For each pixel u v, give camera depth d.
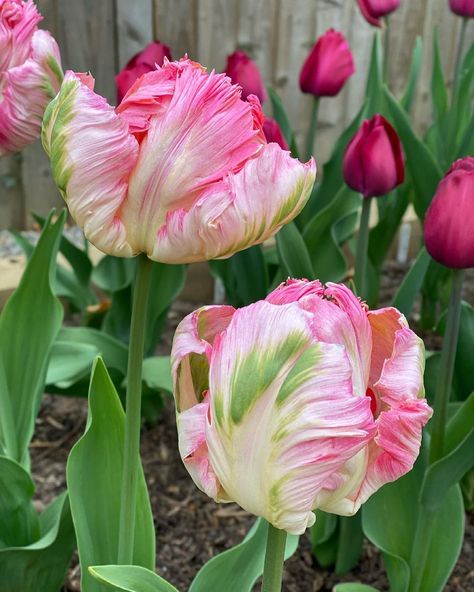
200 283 0.99
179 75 0.27
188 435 0.25
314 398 0.21
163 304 0.71
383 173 0.53
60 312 0.51
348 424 0.21
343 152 0.76
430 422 0.54
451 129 0.79
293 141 0.77
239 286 0.69
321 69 0.69
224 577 0.38
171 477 0.69
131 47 1.03
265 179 0.26
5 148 0.40
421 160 0.71
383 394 0.24
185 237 0.27
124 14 1.01
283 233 0.58
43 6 0.98
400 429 0.24
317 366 0.21
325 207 0.71
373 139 0.52
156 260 0.29
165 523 0.64
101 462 0.40
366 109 0.75
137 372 0.32
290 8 1.10
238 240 0.27
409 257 1.15
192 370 0.26
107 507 0.40
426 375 0.60
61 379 0.60
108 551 0.40
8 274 0.95
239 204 0.26
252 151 0.27
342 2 1.12
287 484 0.22
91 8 0.99
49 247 0.50
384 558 0.51
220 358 0.23
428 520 0.47
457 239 0.39
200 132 0.26
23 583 0.45
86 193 0.27
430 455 0.47
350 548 0.58
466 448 0.42
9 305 0.49
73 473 0.38
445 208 0.38
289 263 0.58
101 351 0.66
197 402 0.26
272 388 0.22
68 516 0.44
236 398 0.22
